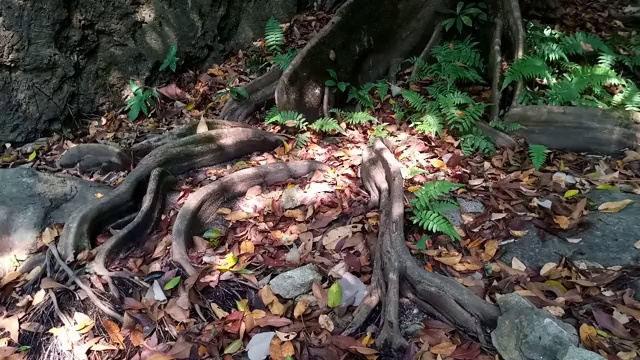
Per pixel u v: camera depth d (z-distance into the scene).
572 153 4.70
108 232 4.08
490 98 5.26
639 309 3.19
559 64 5.60
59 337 3.41
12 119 5.12
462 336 3.14
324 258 3.75
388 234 3.53
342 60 5.59
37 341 3.44
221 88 5.85
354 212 4.11
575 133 4.68
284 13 6.63
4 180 4.25
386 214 3.74
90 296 3.52
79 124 5.51
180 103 5.66
